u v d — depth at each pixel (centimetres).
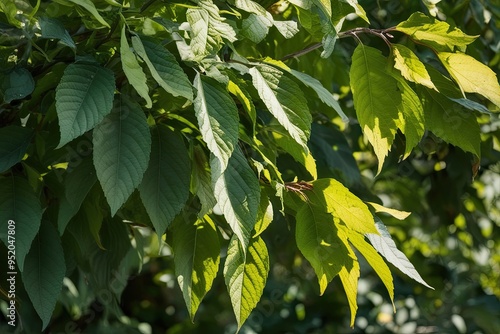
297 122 144
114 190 136
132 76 134
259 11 146
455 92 153
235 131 138
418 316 327
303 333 322
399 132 173
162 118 148
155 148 144
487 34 219
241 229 138
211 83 140
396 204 280
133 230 175
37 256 146
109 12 141
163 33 144
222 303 350
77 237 155
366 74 149
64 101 134
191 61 143
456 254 330
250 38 149
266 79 145
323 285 149
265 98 143
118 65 143
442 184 234
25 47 143
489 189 291
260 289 145
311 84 150
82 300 231
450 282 321
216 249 149
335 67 194
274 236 211
